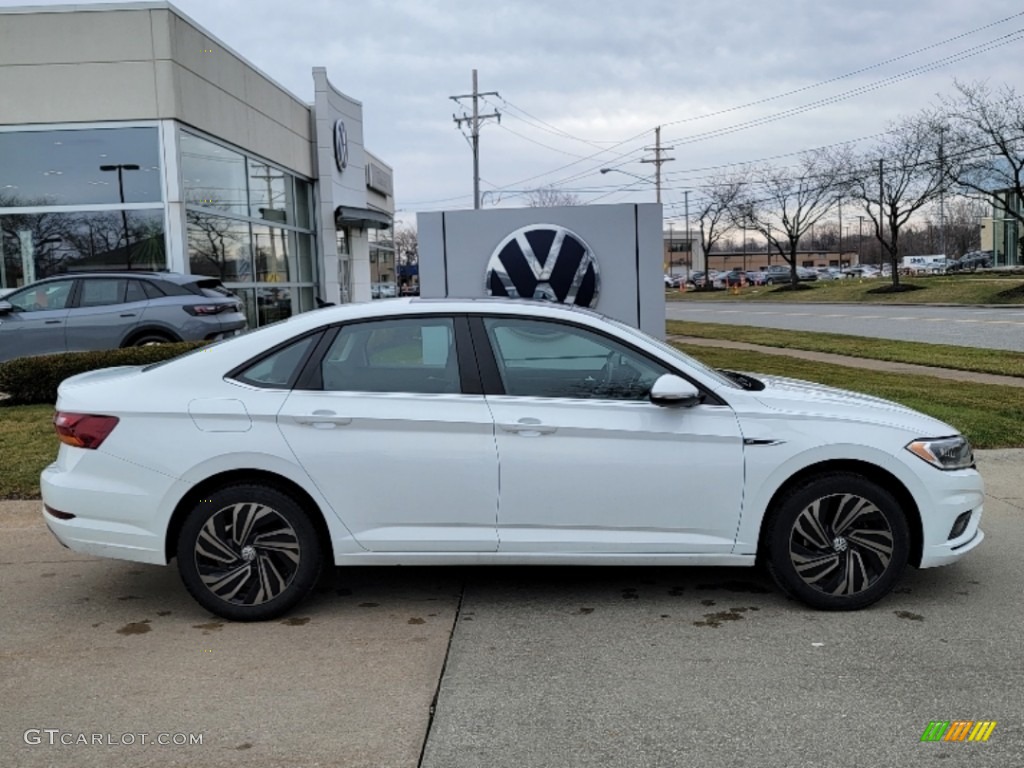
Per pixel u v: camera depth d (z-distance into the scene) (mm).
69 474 4527
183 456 4445
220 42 16109
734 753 3254
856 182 49281
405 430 4480
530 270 11273
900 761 3195
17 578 5332
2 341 11516
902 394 11102
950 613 4617
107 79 13820
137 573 5426
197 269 15148
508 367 4633
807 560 4598
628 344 4680
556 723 3486
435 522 4520
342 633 4434
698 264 130875
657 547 4559
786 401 4668
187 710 3627
